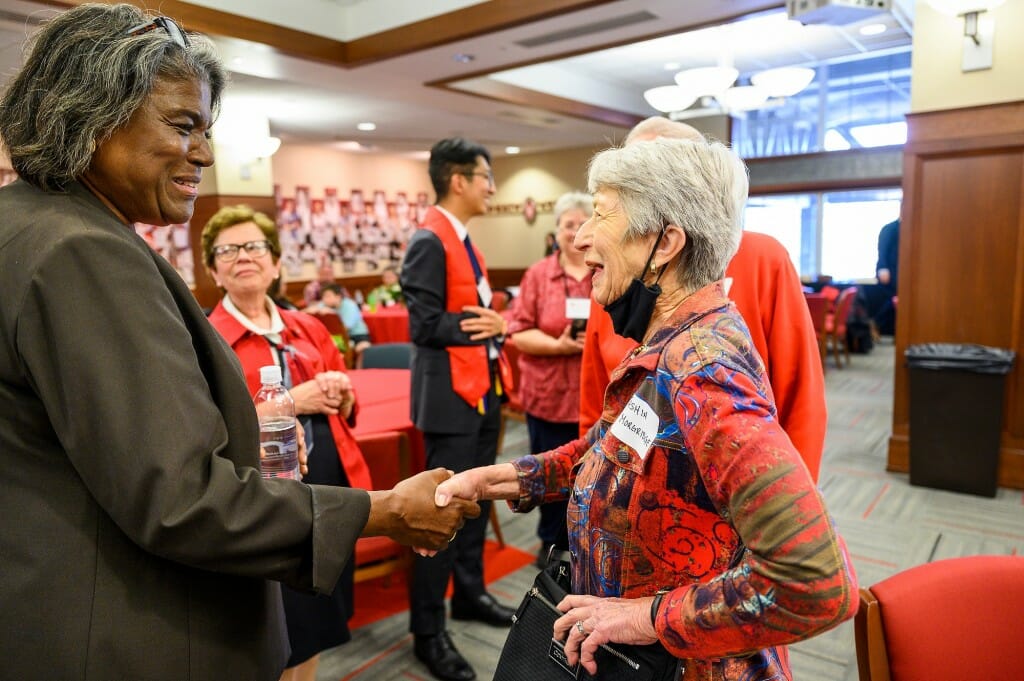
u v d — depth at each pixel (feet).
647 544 2.57
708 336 2.50
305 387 5.55
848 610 2.13
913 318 12.53
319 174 33.65
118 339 2.20
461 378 6.79
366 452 7.19
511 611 7.75
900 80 25.89
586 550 2.81
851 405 18.33
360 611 8.23
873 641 3.18
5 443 2.28
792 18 11.89
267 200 22.20
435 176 7.04
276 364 5.54
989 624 3.25
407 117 24.81
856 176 27.35
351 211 35.53
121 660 2.30
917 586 3.25
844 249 30.14
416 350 7.06
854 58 23.47
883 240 27.58
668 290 2.76
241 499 2.32
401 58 15.98
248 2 14.03
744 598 2.19
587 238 2.89
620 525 2.63
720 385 2.33
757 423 2.25
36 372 2.19
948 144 11.76
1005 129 11.25
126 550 2.35
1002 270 11.63
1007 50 11.07
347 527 2.61
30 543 2.27
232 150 21.11
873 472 12.99
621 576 2.66
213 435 2.35
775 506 2.14
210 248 5.55
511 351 13.44
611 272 2.79
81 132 2.33
